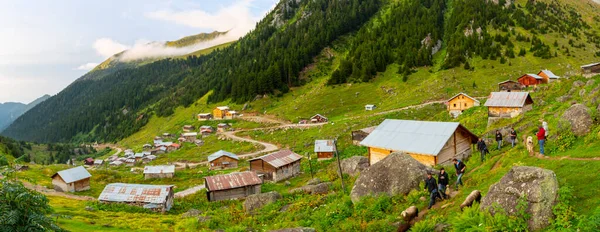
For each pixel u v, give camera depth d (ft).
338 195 109.60
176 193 242.37
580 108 83.30
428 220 60.03
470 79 447.01
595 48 552.00
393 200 75.82
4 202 48.80
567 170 60.64
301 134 402.52
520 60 484.74
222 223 115.24
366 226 65.72
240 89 641.81
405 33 618.85
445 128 137.59
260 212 122.21
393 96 466.70
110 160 536.42
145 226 124.57
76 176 254.68
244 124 520.01
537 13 638.12
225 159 336.29
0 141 571.28
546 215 46.37
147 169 311.06
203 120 596.70
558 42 542.98
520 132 126.52
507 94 229.04
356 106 470.39
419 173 80.59
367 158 171.83
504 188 51.37
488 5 613.93
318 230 73.67
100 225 119.55
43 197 51.03
